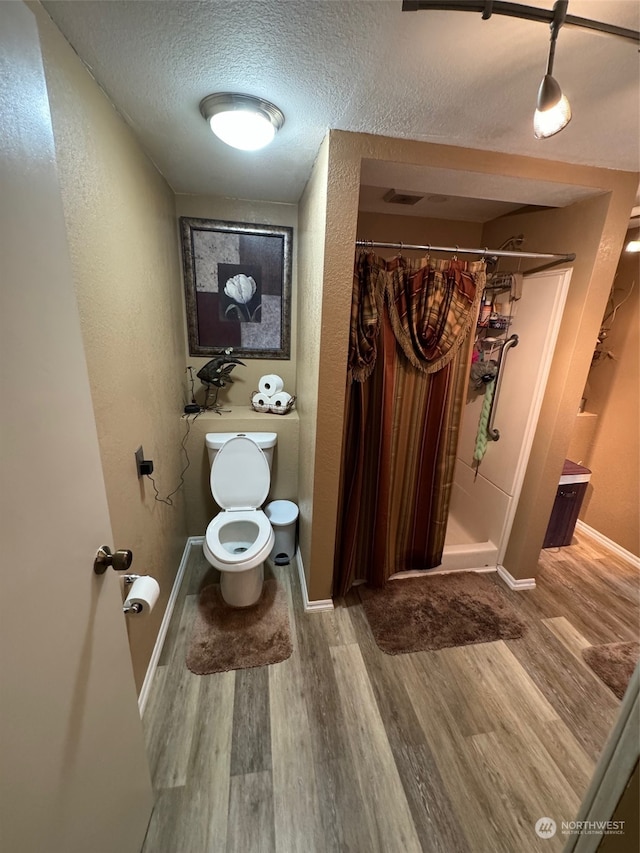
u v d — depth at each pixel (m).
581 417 2.70
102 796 0.80
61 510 0.66
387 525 1.96
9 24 0.53
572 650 1.75
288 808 1.14
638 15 0.79
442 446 1.94
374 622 1.85
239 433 2.21
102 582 0.82
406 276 1.65
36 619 0.59
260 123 1.16
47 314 0.63
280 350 2.36
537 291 1.96
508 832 1.11
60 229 0.67
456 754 1.31
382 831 1.10
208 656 1.63
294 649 1.69
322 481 1.72
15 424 0.54
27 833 0.55
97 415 1.06
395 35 0.85
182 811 1.13
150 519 1.55
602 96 1.05
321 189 1.40
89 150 1.01
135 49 0.92
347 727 1.38
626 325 2.49
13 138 0.54
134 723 0.98
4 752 0.50
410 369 1.80
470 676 1.60
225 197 2.04
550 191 1.59
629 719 0.60
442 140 1.34
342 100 1.12
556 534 2.56
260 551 1.78
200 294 2.17
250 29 0.85
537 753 1.32
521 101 1.09
